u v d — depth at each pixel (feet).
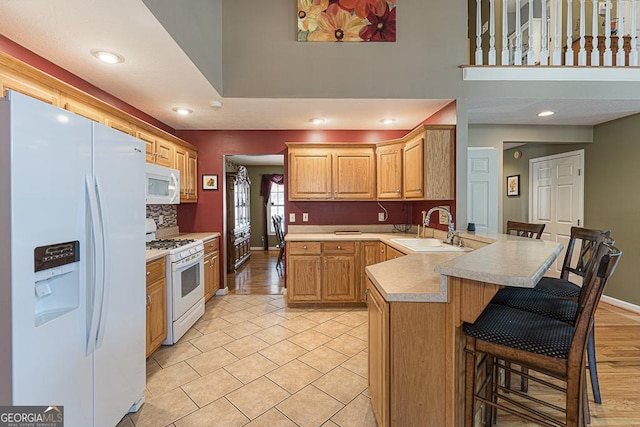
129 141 5.72
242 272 18.44
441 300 4.55
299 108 10.65
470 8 15.61
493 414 5.63
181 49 6.81
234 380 7.18
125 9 5.39
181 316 9.36
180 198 11.97
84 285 4.47
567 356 3.90
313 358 8.18
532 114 11.40
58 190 4.03
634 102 9.95
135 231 5.96
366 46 9.72
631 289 11.51
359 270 12.01
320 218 13.98
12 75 5.24
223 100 9.82
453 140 10.03
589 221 13.12
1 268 3.46
